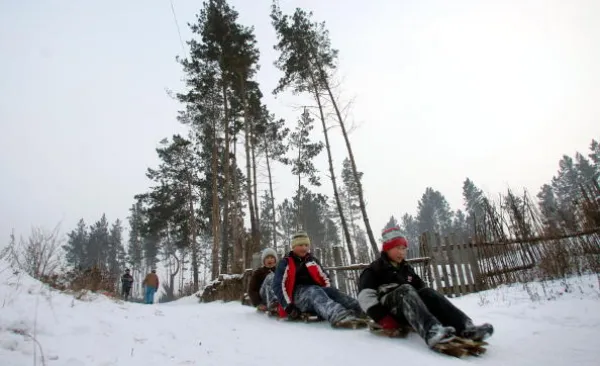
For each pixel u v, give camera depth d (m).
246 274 9.30
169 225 31.12
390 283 3.30
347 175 46.00
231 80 19.38
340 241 51.34
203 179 27.50
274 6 18.20
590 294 4.11
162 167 29.55
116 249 55.78
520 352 2.71
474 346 2.64
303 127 25.67
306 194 39.50
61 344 2.63
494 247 7.14
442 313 2.95
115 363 2.46
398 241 3.36
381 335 3.21
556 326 3.29
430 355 2.64
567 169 60.19
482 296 5.68
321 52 17.83
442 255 7.16
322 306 3.80
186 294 22.50
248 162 18.30
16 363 2.14
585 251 5.66
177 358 2.72
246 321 4.54
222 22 19.23
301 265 4.31
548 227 6.45
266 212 46.59
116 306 4.62
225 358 2.73
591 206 6.02
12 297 3.21
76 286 4.84
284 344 3.14
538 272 6.26
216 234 18.38
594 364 2.33
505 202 7.25
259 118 22.17
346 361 2.56
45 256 4.76
